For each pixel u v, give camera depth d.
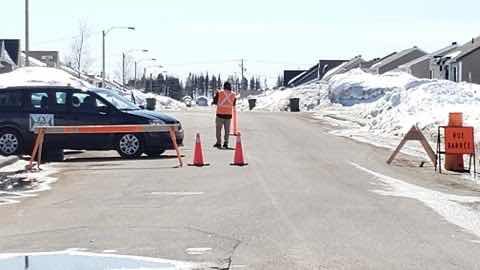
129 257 10.48
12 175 19.69
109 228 12.59
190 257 10.45
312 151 26.38
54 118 23.75
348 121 45.66
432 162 23.23
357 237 11.87
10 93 24.14
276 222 13.03
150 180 18.50
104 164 22.14
